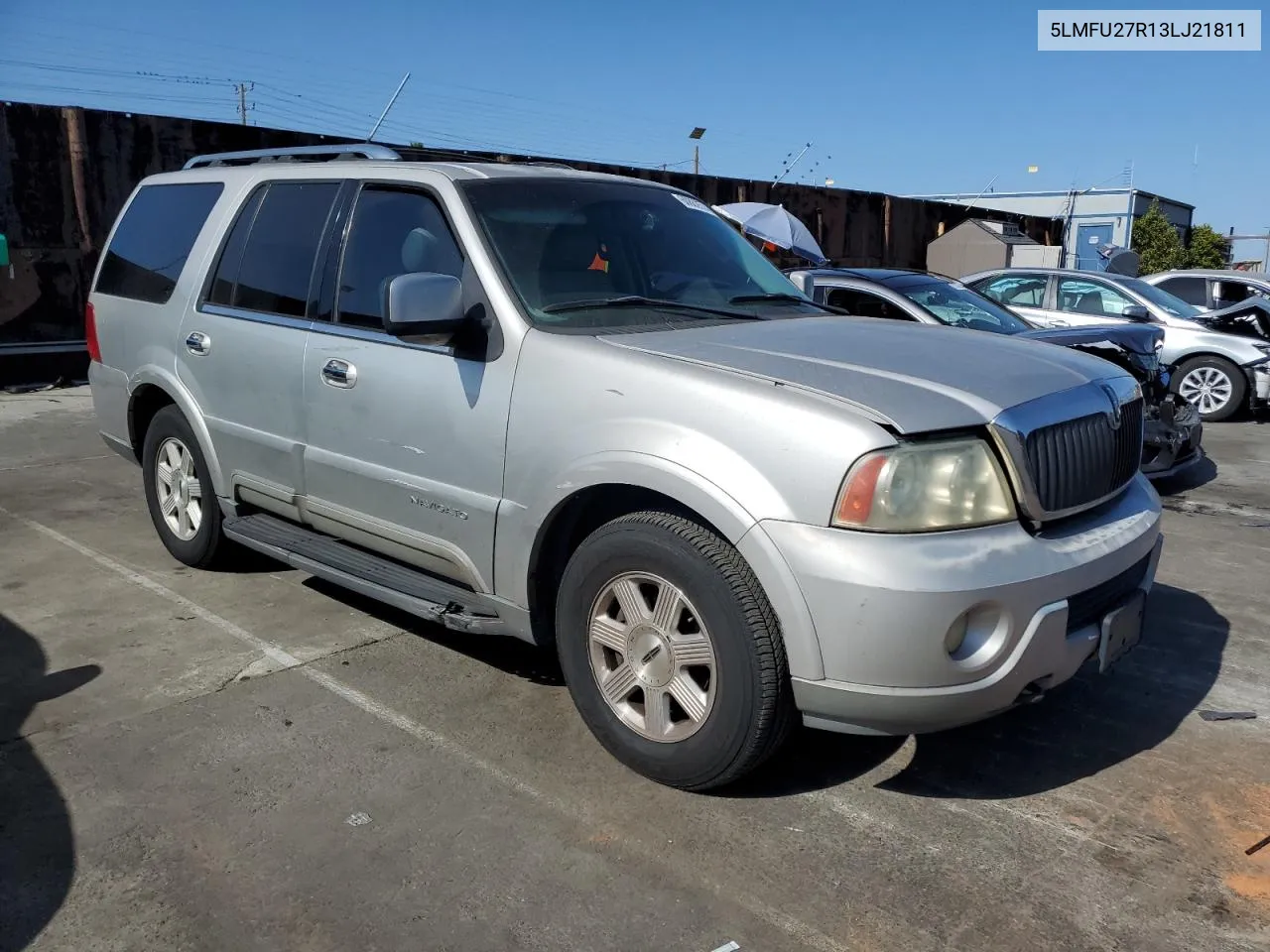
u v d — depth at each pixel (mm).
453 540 3676
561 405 3285
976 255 22875
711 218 4648
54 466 7848
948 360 3270
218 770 3344
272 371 4348
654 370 3121
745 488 2848
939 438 2816
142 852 2895
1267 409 12219
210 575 5277
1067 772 3445
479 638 4512
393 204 4031
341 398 4012
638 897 2732
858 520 2719
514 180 3986
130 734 3576
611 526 3217
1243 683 4188
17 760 3387
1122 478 3402
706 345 3316
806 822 3102
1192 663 4391
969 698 2777
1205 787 3352
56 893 2711
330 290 4168
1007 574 2764
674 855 2920
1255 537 6480
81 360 12312
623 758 3305
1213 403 11508
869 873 2857
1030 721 3822
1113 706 3963
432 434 3674
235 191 4836
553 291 3629
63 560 5508
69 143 11703
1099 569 2992
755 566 2834
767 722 2939
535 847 2945
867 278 8094
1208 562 5914
